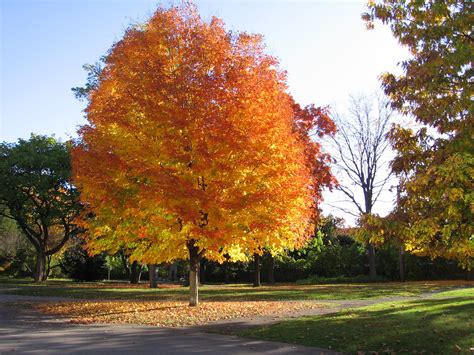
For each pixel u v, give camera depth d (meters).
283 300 19.89
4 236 45.53
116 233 16.59
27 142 33.50
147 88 14.54
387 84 10.62
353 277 36.12
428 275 35.69
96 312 16.55
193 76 14.63
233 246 16.39
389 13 10.73
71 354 9.21
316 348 9.75
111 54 16.42
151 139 14.75
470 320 10.47
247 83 14.74
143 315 15.37
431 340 9.38
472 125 8.92
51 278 51.91
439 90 9.80
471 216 8.53
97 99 16.77
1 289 27.44
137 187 14.78
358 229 10.12
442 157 9.12
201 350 9.62
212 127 13.64
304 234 17.14
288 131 15.37
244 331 11.84
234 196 13.80
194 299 17.33
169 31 15.67
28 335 11.68
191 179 14.11
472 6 9.75
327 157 32.34
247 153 13.94
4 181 31.67
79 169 14.93
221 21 16.16
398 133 10.32
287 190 14.35
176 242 15.67
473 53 9.11
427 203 9.30
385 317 11.87
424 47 10.25
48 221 34.25
